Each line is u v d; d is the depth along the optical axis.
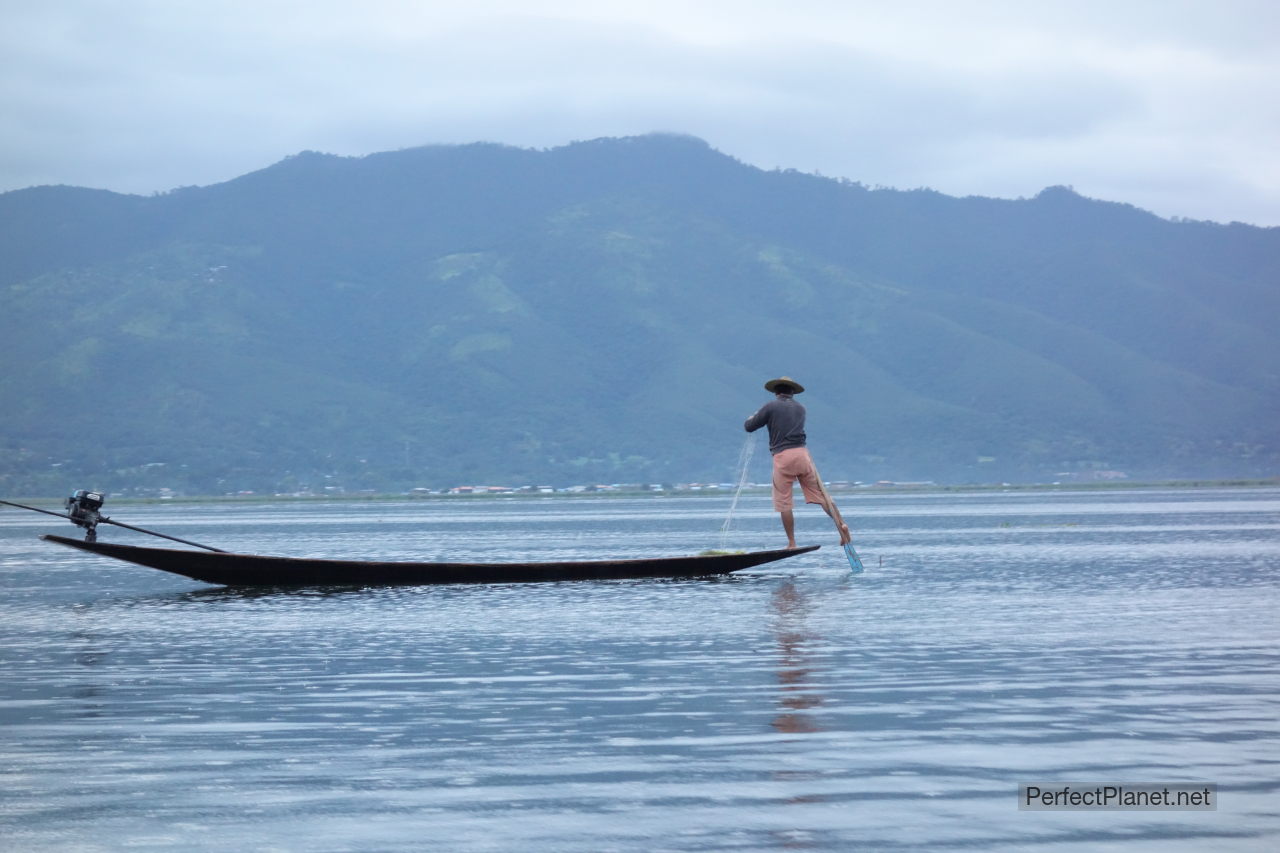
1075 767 10.42
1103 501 136.25
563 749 11.21
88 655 17.28
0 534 75.88
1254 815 9.16
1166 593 24.53
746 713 12.67
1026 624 19.45
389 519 111.38
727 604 22.98
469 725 12.28
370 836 8.83
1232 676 14.54
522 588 27.00
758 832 8.85
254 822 9.16
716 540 51.75
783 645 17.34
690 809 9.36
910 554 38.38
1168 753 10.86
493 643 18.08
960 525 66.88
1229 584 26.52
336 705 13.38
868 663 15.66
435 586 27.70
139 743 11.59
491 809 9.41
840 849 8.52
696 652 16.80
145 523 106.81
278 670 15.79
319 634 19.45
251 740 11.70
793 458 29.55
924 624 19.53
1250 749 10.99
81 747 11.45
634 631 19.16
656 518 96.50
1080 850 8.49
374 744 11.49
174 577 32.81
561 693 13.92
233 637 19.19
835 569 31.52
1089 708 12.74
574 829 8.94
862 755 10.86
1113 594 24.38
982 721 12.16
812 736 11.59
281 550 47.84
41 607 24.30
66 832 8.97
